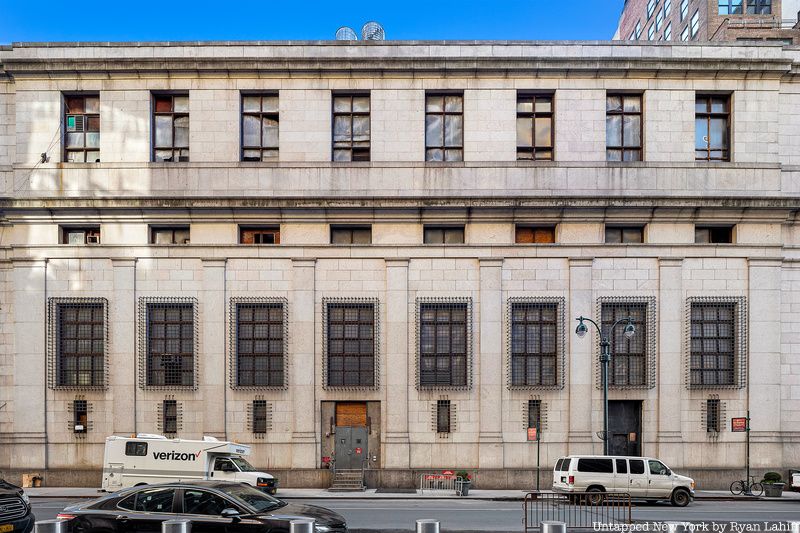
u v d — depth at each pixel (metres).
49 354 24.92
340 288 25.30
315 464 24.48
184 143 25.95
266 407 24.83
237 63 25.33
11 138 25.95
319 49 25.61
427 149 25.97
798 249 25.73
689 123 25.73
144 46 25.47
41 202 24.98
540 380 25.06
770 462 24.69
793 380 25.50
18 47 25.44
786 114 26.36
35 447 24.66
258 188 25.45
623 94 26.08
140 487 12.22
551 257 25.30
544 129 26.06
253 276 25.27
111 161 25.53
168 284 25.27
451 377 25.06
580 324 22.39
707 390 24.92
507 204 24.92
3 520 13.38
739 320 25.09
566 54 25.64
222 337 24.94
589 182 25.44
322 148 25.59
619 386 24.81
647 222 25.42
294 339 24.98
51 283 25.25
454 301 25.11
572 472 21.02
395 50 25.66
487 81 25.75
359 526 16.20
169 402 24.91
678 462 24.53
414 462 24.66
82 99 26.08
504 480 24.39
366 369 25.12
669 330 25.00
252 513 11.61
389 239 25.44
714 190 25.50
